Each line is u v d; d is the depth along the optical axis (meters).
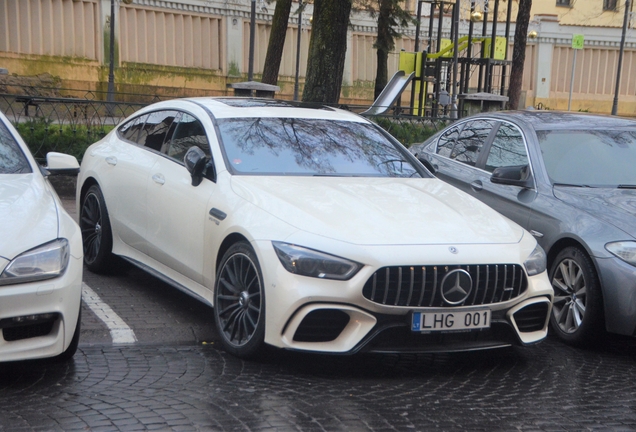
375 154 6.39
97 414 4.19
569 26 41.31
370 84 40.44
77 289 4.68
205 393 4.56
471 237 5.11
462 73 27.47
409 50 40.34
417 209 5.39
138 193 6.57
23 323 4.40
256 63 36.25
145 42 32.19
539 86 41.38
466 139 8.07
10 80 27.75
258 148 6.02
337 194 5.45
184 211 5.91
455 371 5.24
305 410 4.36
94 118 12.73
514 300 5.08
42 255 4.51
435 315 4.85
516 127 7.46
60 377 4.74
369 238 4.88
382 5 27.84
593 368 5.51
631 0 42.47
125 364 5.04
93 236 7.34
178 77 33.31
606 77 42.94
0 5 27.73
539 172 6.80
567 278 6.13
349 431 4.10
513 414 4.49
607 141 7.19
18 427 3.98
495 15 26.81
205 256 5.63
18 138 5.86
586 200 6.32
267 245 4.95
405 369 5.20
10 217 4.68
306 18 37.38
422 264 4.82
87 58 30.34
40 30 28.89
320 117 6.70
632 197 6.38
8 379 4.68
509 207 6.84
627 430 4.36
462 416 4.41
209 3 34.06
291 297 4.77
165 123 6.83
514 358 5.62
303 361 5.23
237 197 5.45
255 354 5.09
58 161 5.82
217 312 5.39
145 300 6.59
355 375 5.02
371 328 4.78
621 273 5.68
